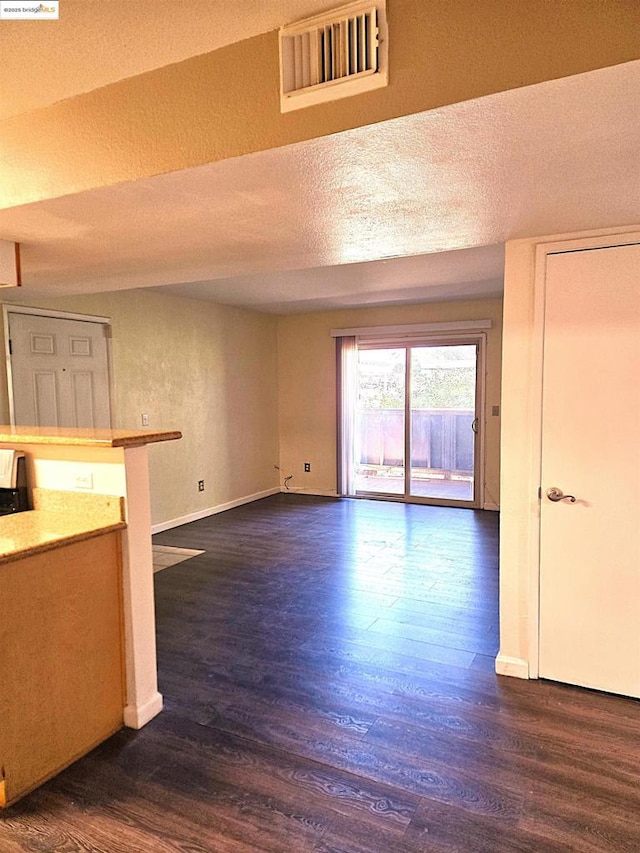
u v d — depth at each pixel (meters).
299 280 4.55
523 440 2.46
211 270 3.02
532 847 1.58
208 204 1.82
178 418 5.45
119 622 2.16
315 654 2.77
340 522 5.50
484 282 4.68
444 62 1.18
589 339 2.31
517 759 1.96
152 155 1.54
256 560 4.30
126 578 2.15
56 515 2.22
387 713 2.25
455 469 6.22
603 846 1.58
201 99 1.45
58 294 3.88
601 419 2.31
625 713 2.24
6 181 1.77
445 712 2.26
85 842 1.62
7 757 1.76
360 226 2.15
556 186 1.70
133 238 2.28
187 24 1.28
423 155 1.44
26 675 1.81
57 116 1.66
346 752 2.01
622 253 2.22
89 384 4.56
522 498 2.48
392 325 6.25
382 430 6.62
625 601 2.32
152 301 5.14
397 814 1.71
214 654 2.78
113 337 4.75
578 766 1.92
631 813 1.70
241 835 1.63
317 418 6.91
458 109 1.19
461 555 4.38
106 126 1.59
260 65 1.37
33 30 1.27
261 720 2.21
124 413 4.87
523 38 1.12
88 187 1.64
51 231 2.14
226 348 6.11
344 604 3.40
